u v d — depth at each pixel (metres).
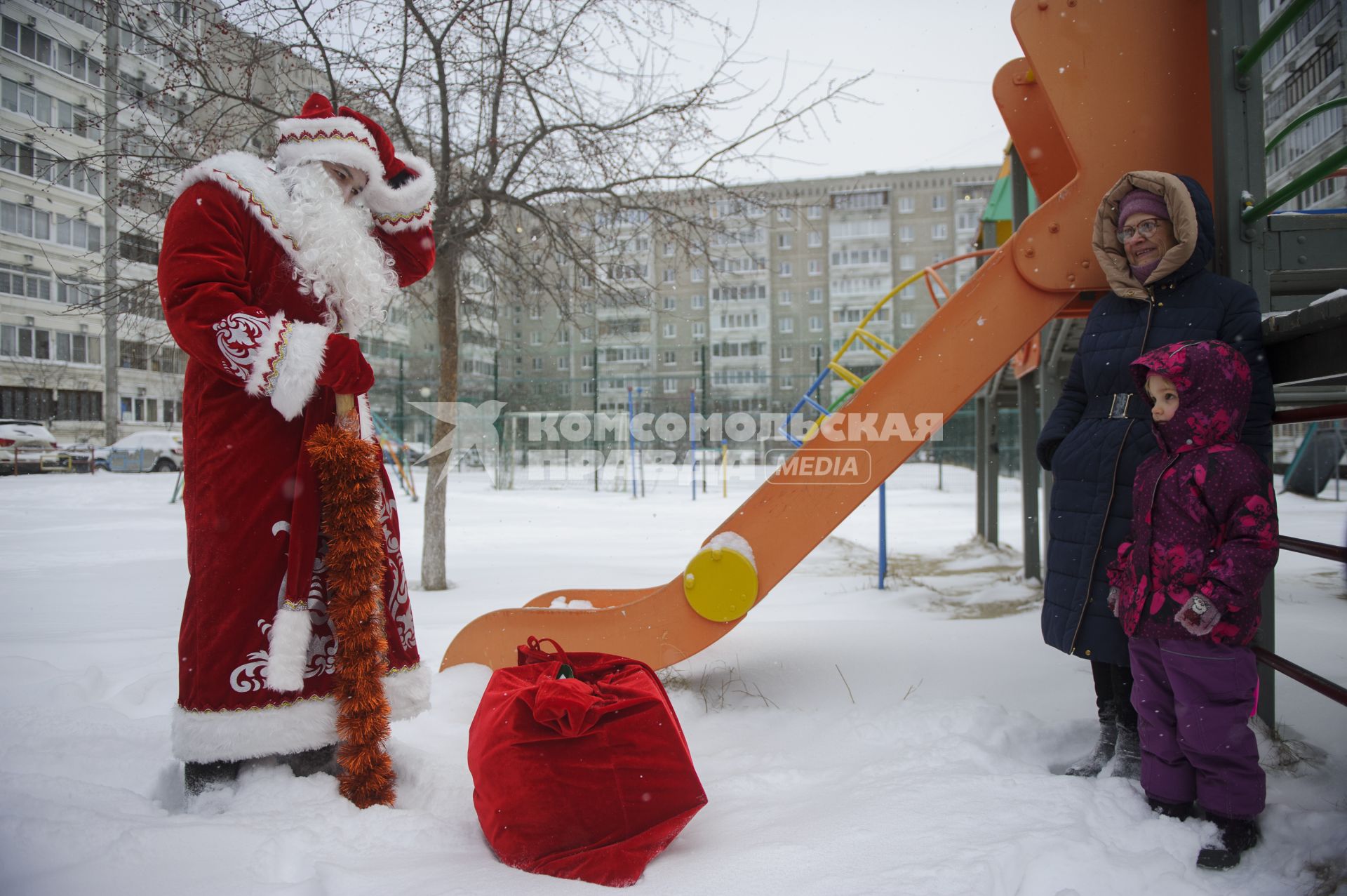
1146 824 1.85
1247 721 1.85
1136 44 2.79
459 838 1.84
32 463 18.69
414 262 2.45
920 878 1.54
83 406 21.16
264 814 1.82
